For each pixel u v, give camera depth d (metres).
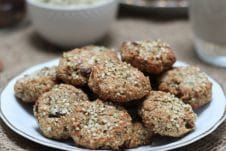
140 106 0.48
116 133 0.44
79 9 0.69
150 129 0.46
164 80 0.53
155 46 0.54
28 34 0.81
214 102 0.52
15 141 0.48
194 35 0.69
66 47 0.74
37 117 0.48
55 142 0.45
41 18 0.71
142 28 0.83
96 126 0.44
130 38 0.78
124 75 0.49
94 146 0.43
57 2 0.73
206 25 0.65
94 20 0.71
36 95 0.52
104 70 0.49
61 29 0.71
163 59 0.53
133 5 0.85
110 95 0.47
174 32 0.80
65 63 0.53
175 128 0.45
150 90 0.50
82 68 0.52
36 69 0.59
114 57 0.55
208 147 0.47
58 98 0.49
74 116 0.46
